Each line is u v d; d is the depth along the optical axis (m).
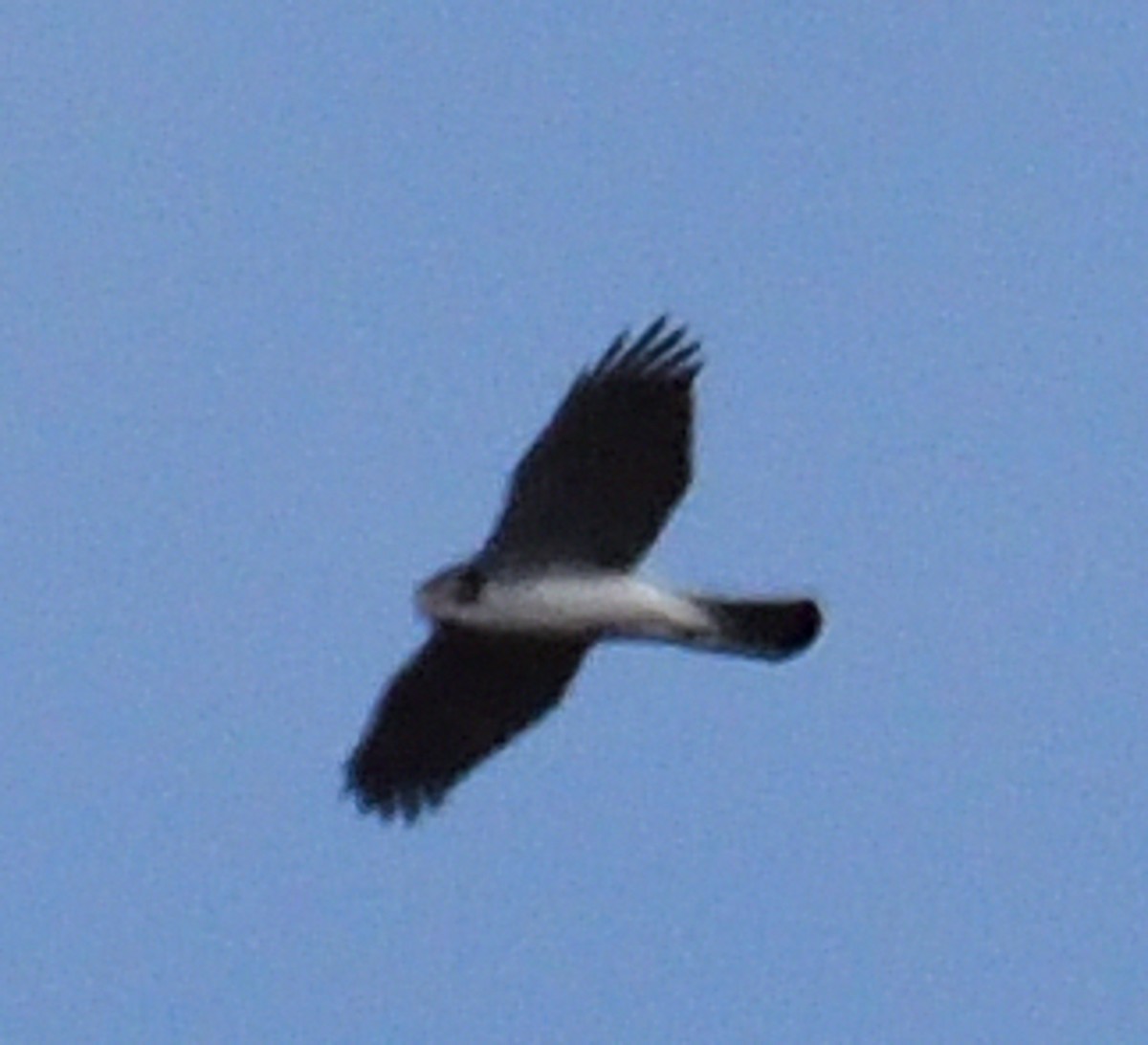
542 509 21.48
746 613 21.45
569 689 22.09
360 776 22.42
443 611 21.59
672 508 21.50
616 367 21.44
